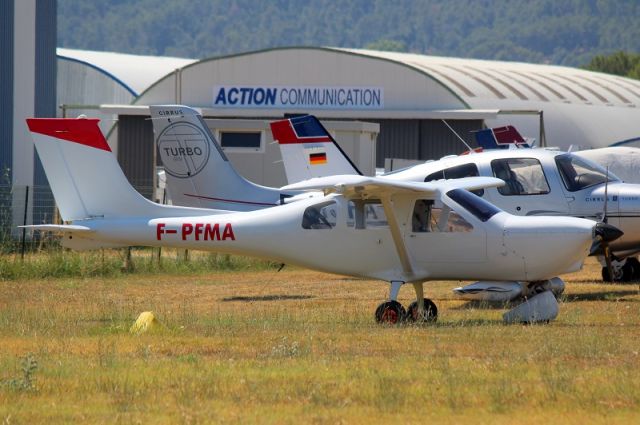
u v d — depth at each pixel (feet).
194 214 225.15
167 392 135.54
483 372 145.48
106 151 225.97
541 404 128.36
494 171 262.67
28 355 149.48
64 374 145.59
